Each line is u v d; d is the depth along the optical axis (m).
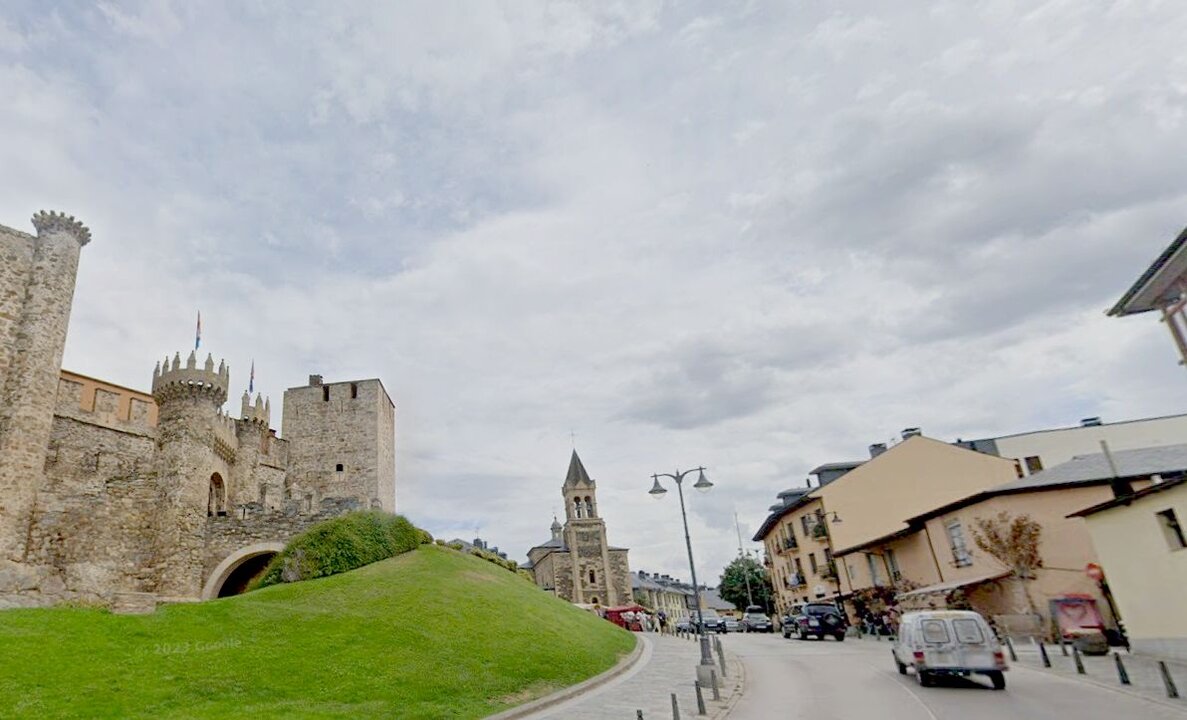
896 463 44.53
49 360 29.09
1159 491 18.77
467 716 14.74
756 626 47.97
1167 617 18.91
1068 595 24.05
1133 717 12.31
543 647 21.73
